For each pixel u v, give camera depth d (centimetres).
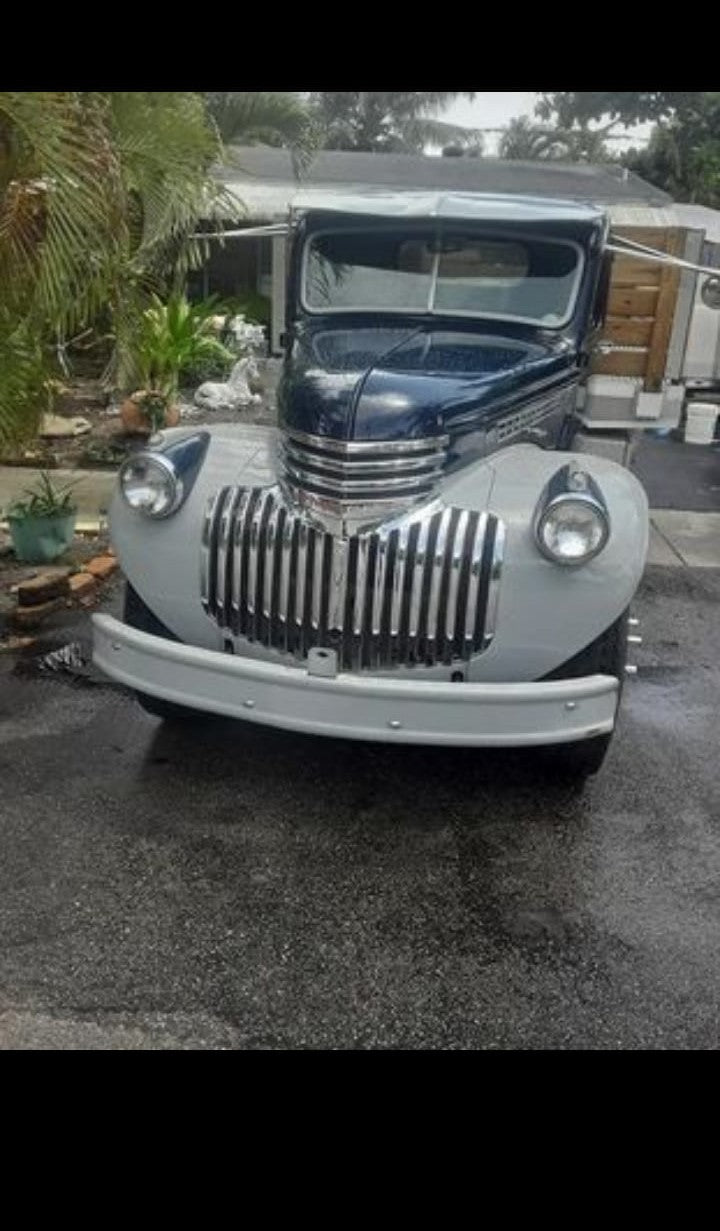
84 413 1030
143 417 966
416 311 519
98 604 592
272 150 1648
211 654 368
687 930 336
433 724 352
